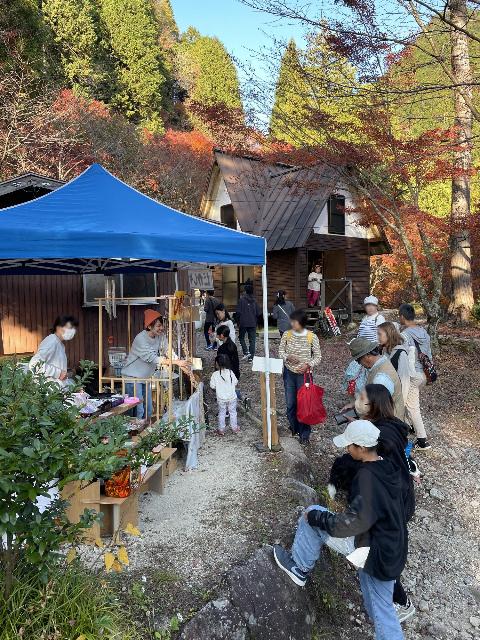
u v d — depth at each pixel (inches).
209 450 239.5
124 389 231.5
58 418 103.1
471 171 400.8
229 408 262.7
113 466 96.8
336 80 320.5
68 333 201.8
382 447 128.0
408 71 327.9
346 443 123.9
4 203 341.7
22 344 343.6
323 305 612.4
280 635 134.7
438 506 232.2
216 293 760.3
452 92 360.2
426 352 260.1
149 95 1243.2
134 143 902.4
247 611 132.0
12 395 100.6
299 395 236.2
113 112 1090.1
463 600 179.6
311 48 345.7
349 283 645.9
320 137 404.5
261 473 208.7
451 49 362.3
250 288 471.8
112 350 299.4
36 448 90.3
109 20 1215.6
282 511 177.2
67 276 358.0
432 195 734.5
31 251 181.3
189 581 137.3
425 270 608.4
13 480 90.5
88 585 119.0
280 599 140.5
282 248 586.2
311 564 144.5
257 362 234.1
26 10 778.8
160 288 383.9
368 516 118.3
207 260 200.2
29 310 345.7
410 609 161.6
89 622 109.5
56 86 759.7
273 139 423.2
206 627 123.1
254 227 650.8
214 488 196.9
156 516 175.5
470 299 535.8
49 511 103.4
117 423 111.7
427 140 369.1
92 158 771.4
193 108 431.2
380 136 374.9
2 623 103.3
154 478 192.9
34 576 110.8
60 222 201.3
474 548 206.5
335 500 212.7
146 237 187.3
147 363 234.7
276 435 234.5
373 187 423.8
